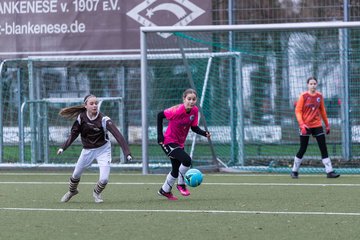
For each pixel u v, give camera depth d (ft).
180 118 108.88
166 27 153.38
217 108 172.65
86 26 174.50
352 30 170.30
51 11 175.52
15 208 100.63
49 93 180.75
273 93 173.58
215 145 172.14
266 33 173.06
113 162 175.83
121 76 179.42
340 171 155.33
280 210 95.91
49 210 98.17
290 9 170.91
